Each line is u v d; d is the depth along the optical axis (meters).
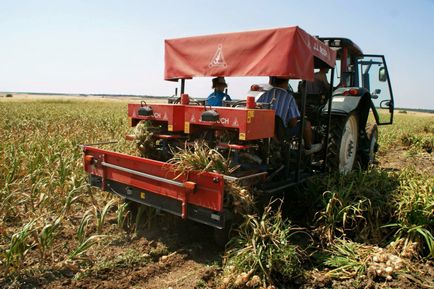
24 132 10.12
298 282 3.39
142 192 4.20
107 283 3.33
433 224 4.23
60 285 3.26
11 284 3.21
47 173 5.78
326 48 4.99
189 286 3.31
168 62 5.19
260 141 4.32
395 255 3.89
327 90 6.21
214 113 3.90
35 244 3.59
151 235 4.35
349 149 6.60
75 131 11.05
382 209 4.50
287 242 3.59
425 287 3.43
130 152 4.96
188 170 3.67
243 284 3.22
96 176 4.77
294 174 5.11
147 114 4.56
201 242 4.20
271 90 4.66
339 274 3.54
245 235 3.64
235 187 3.58
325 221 4.29
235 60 4.49
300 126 4.73
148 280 3.43
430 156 11.35
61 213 4.44
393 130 18.53
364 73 7.72
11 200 4.76
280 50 4.15
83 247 3.54
